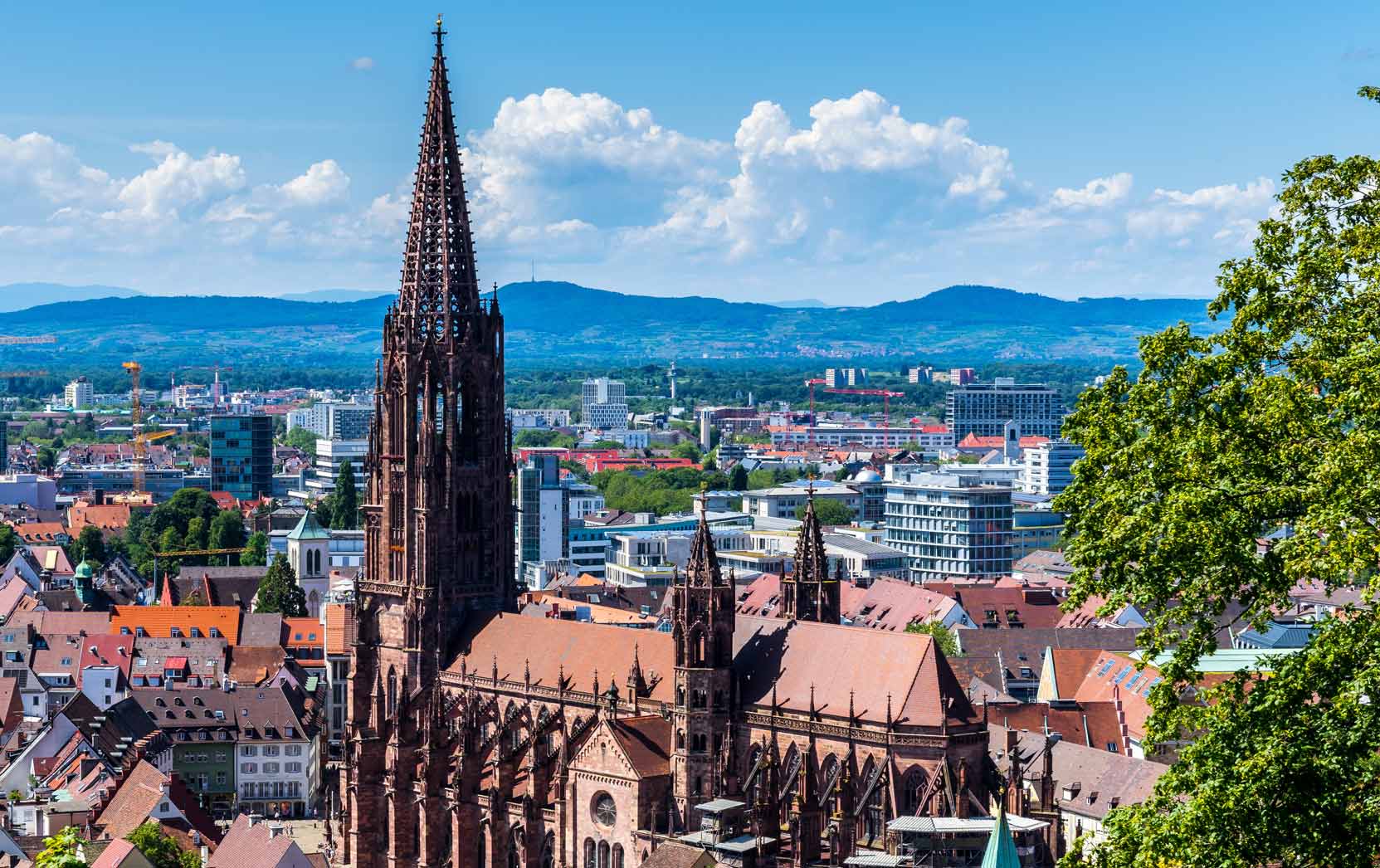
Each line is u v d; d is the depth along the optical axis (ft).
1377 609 286.66
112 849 627.87
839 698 647.56
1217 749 295.28
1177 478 322.55
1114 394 362.12
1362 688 275.39
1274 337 335.26
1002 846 453.58
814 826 610.24
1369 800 275.39
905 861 576.61
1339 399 310.65
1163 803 300.61
